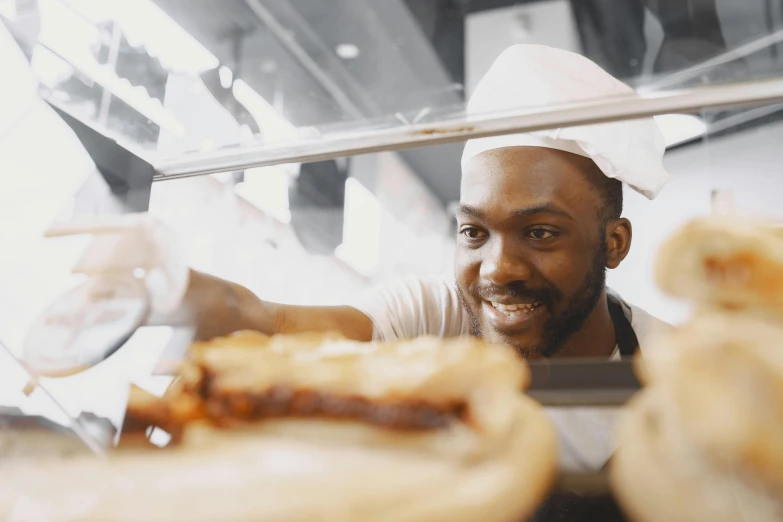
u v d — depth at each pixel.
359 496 0.40
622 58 1.11
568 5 1.39
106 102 1.00
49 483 0.47
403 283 1.58
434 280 1.61
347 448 0.48
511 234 1.22
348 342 0.60
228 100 1.08
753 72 0.89
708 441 0.37
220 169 1.05
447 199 4.66
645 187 1.26
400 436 0.49
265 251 2.54
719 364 0.38
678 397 0.38
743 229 0.42
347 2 1.49
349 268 3.59
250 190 2.34
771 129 1.99
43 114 0.90
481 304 1.30
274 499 0.41
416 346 0.54
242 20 1.31
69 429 0.59
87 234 0.73
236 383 0.55
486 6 1.58
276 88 1.17
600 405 0.50
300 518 0.38
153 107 1.03
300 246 2.96
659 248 0.44
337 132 1.10
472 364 0.49
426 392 0.49
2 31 0.89
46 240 0.74
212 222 2.08
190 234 1.93
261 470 0.45
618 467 0.42
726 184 2.09
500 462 0.42
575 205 1.20
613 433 0.49
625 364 0.53
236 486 0.43
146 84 1.03
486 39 1.61
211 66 1.16
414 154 3.96
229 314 0.89
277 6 1.39
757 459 0.36
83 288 0.71
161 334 0.76
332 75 1.55
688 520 0.38
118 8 0.98
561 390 0.51
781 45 0.89
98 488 0.45
